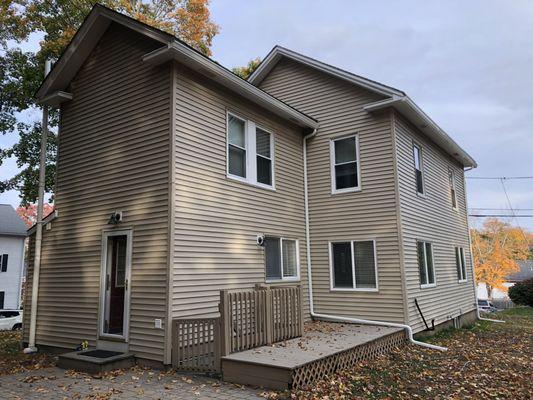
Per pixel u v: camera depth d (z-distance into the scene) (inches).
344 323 395.2
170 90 286.0
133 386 220.8
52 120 614.2
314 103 451.8
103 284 304.2
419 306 395.5
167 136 281.7
